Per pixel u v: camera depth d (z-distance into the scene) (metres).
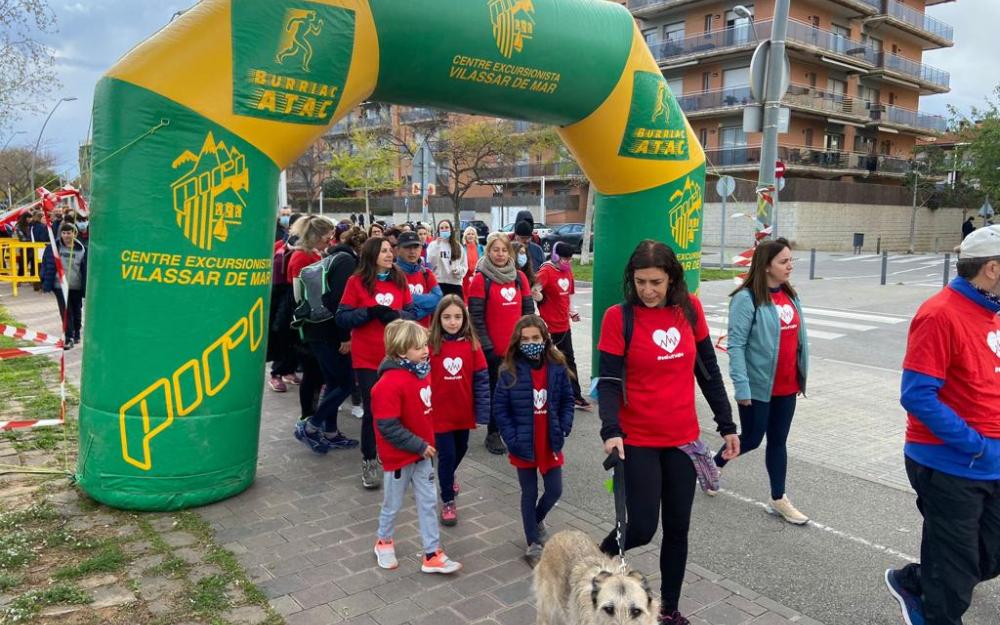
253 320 4.88
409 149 34.84
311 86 4.82
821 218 37.31
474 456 6.08
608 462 3.24
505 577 3.96
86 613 3.45
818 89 40.81
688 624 3.44
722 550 4.36
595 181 7.31
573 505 5.02
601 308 7.53
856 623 3.57
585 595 2.72
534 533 4.16
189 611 3.49
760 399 4.59
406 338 3.97
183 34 4.49
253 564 4.01
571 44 6.17
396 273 5.38
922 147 44.19
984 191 37.59
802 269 25.06
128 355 4.55
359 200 56.72
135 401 4.57
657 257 3.28
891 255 34.03
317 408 6.11
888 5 43.22
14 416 6.58
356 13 4.96
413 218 52.88
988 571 3.14
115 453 4.61
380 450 4.02
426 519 3.97
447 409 4.62
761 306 4.56
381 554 4.02
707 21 40.81
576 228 32.53
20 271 16.66
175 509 4.69
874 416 7.34
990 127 34.91
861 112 43.16
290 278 6.75
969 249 2.97
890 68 44.25
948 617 3.06
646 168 7.04
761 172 8.92
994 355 3.00
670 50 41.78
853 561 4.23
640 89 6.74
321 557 4.12
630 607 2.58
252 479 5.14
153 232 4.48
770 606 3.71
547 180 48.47
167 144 4.46
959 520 2.99
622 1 43.69
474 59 5.66
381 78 5.45
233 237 4.67
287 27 4.66
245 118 4.61
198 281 4.59
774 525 4.72
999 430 3.00
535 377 4.18
